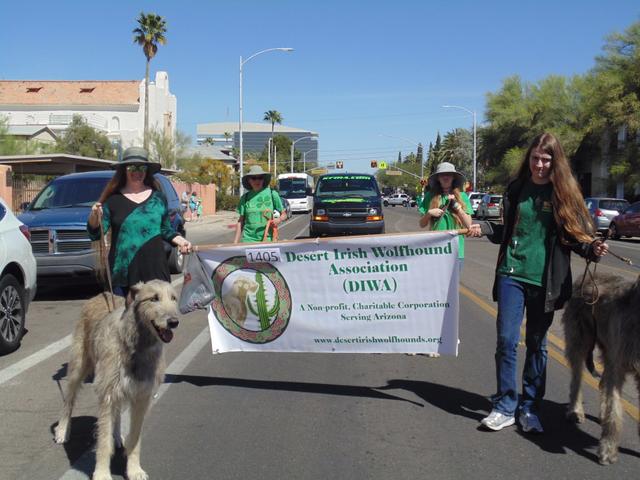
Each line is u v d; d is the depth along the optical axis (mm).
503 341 5469
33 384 6812
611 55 43188
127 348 4418
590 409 6094
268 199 9367
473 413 5977
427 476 4637
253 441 5273
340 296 6457
